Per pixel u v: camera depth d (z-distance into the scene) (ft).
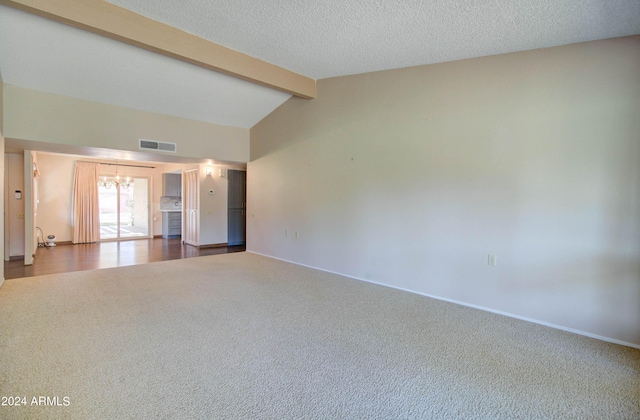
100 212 30.01
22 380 7.18
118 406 6.37
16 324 10.21
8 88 14.51
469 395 6.93
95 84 15.38
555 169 10.37
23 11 10.60
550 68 10.36
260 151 22.29
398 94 14.33
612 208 9.45
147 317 10.94
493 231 11.75
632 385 7.34
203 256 22.25
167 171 32.01
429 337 9.71
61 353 8.41
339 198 17.06
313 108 18.22
